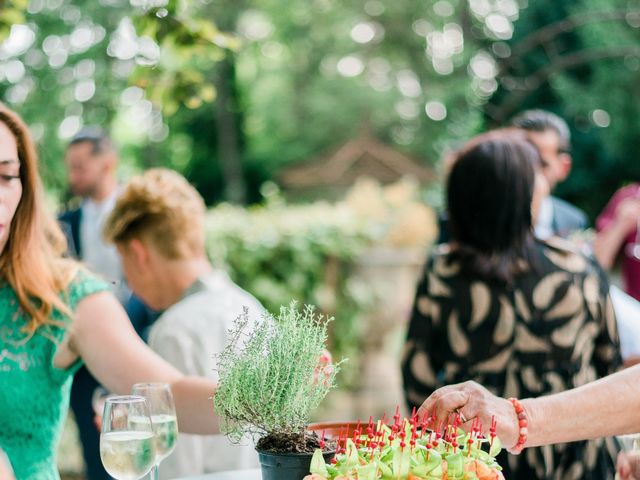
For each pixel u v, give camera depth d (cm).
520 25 1788
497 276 261
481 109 1827
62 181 745
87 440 427
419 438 159
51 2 1143
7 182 212
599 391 189
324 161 1638
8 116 217
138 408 184
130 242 280
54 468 223
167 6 297
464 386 180
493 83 1852
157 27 299
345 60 2112
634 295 516
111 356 223
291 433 163
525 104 1789
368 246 750
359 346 761
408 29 2086
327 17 2028
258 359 162
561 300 262
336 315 745
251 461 272
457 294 268
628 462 185
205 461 266
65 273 227
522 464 255
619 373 195
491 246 265
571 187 1820
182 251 281
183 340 264
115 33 1131
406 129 2080
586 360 266
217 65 1870
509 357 263
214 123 1984
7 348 217
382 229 755
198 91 317
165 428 200
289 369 160
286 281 728
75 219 545
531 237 267
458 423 164
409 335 277
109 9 1134
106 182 540
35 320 217
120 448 180
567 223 493
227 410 162
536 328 261
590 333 265
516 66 1750
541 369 262
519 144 270
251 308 279
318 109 2014
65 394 228
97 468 427
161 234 278
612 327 268
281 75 2072
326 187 1611
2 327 218
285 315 166
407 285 767
